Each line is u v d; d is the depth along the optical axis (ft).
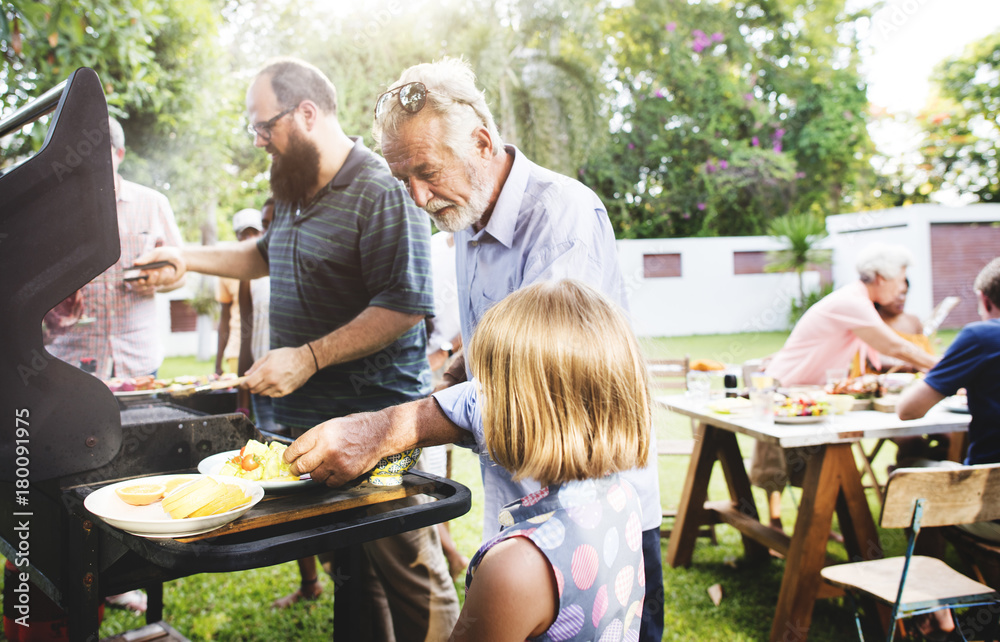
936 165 58.03
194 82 22.20
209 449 4.71
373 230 6.22
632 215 52.39
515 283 4.80
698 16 50.70
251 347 12.31
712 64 51.96
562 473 2.89
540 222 4.59
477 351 3.09
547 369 2.87
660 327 48.49
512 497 4.47
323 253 6.44
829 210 58.75
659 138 51.26
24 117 4.41
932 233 47.14
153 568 3.74
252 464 3.96
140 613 8.66
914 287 46.78
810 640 8.13
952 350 7.54
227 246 7.64
